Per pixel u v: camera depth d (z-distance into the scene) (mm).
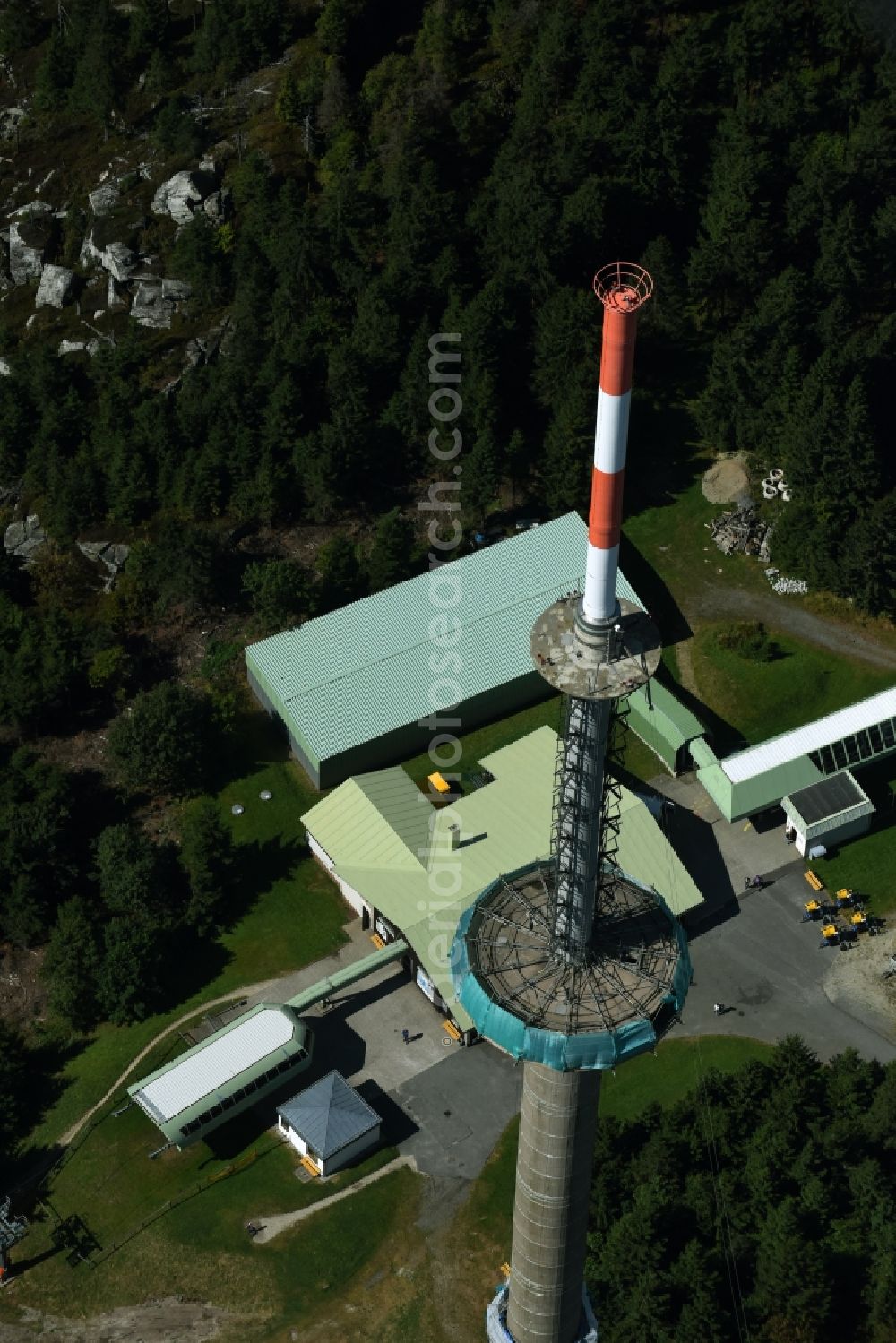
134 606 171250
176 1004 144000
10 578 174750
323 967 145625
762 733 163000
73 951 142750
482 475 171625
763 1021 140250
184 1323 124875
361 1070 138125
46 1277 128000
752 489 180000
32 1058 142250
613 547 80750
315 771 156000
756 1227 123000
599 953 96062
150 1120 136250
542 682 162750
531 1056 92688
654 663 83625
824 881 149875
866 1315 119312
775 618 171250
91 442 182375
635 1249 118188
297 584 166125
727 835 153750
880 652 168375
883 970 143500
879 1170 124000
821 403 172875
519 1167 102500
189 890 151375
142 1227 129875
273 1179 131750
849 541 168125
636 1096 135625
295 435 178125
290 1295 125750
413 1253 127500
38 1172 134375
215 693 166000
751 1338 116375
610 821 91375
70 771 161000
